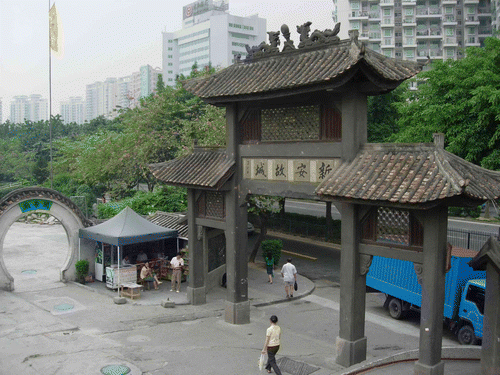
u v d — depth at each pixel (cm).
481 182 1095
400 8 8181
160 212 2433
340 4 8250
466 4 8094
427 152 1123
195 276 1855
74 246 2152
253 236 3594
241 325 1642
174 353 1349
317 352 1417
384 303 1914
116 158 3612
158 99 3747
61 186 4541
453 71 2484
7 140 8344
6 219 1988
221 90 1473
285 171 1442
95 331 1514
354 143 1245
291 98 1396
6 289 1980
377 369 1195
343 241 1255
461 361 1292
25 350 1324
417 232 1126
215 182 1548
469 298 1523
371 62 1137
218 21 12950
